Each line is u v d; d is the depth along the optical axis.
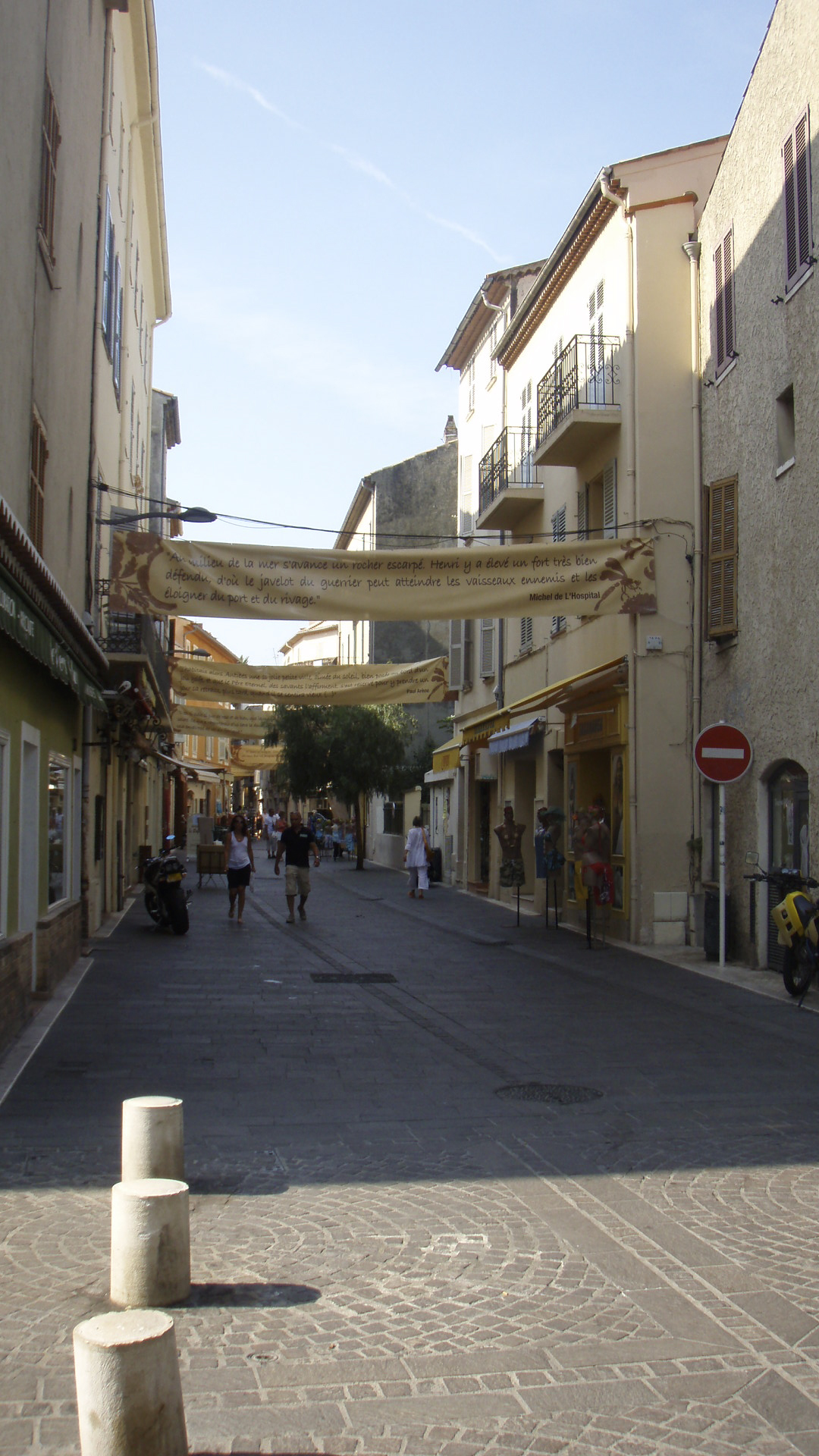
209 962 15.38
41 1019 10.73
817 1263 5.04
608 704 18.58
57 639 11.28
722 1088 8.34
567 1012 11.62
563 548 16.12
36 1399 3.79
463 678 31.19
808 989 12.29
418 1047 9.79
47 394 11.97
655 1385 3.94
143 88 22.31
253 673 23.50
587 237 19.81
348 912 24.12
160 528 30.27
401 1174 6.29
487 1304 4.58
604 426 18.14
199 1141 6.86
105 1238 5.29
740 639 15.17
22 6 9.98
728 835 15.59
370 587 15.69
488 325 30.48
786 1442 3.60
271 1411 3.75
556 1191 6.00
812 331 12.91
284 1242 5.25
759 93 14.58
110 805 21.81
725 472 15.91
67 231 13.42
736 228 15.52
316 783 41.16
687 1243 5.27
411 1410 3.77
